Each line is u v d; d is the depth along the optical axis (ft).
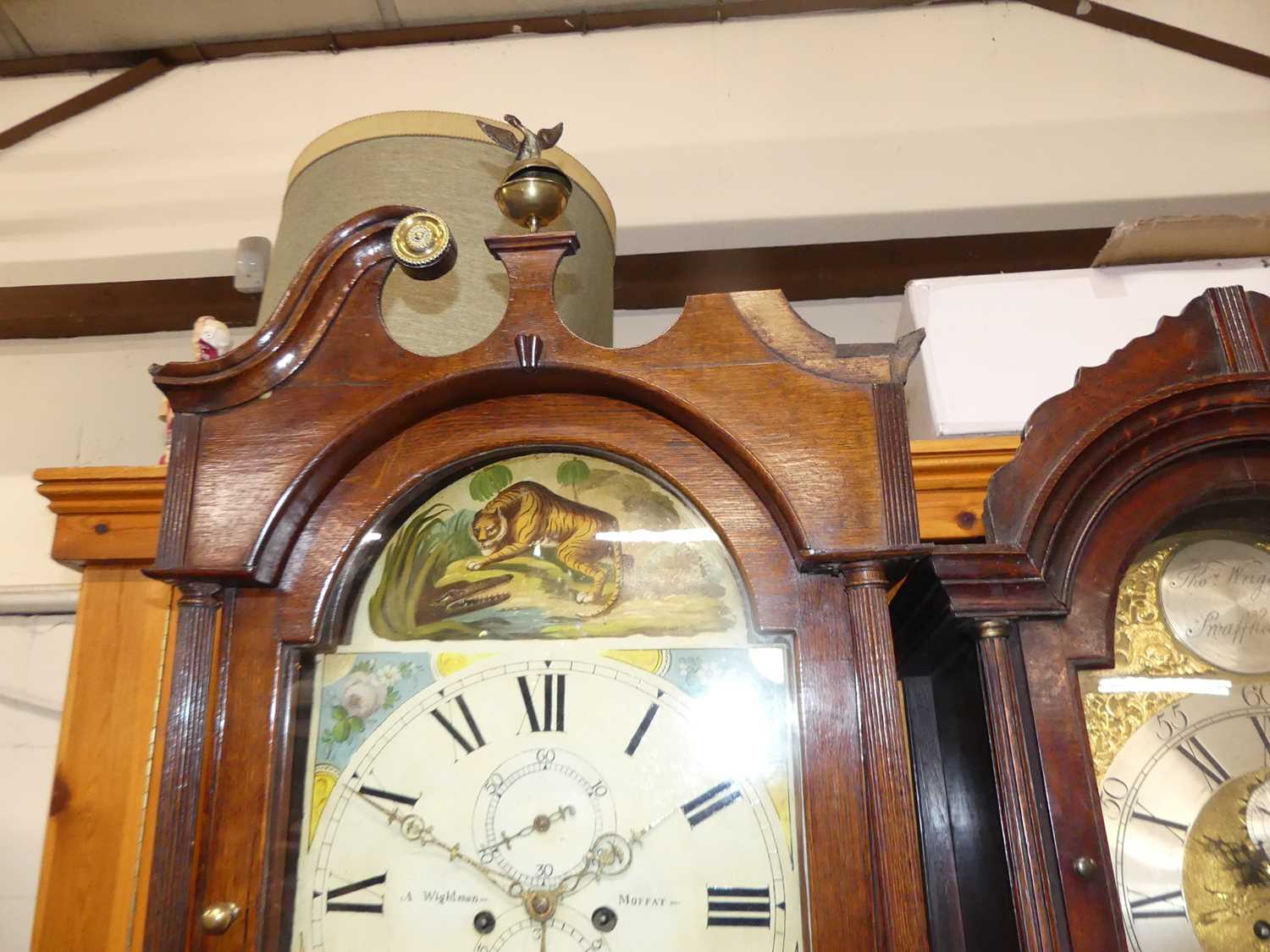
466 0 6.49
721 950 2.68
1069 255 5.84
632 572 3.06
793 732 2.78
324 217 3.73
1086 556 3.01
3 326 6.16
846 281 5.89
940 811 3.46
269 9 6.54
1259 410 3.06
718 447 2.97
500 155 3.75
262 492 2.96
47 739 5.39
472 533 3.14
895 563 2.81
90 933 3.71
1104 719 3.06
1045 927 2.59
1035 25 6.48
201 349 4.55
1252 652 3.15
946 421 4.01
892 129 6.24
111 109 6.77
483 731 2.96
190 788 2.76
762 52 6.52
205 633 2.90
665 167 6.21
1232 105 6.20
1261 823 2.97
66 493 3.99
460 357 3.05
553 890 2.79
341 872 2.83
